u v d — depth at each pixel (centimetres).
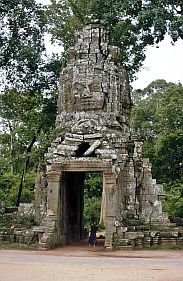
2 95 3969
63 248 2459
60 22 3866
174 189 4362
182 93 5131
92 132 2589
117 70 2898
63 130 2705
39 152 2969
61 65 3697
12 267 1593
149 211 2731
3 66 3716
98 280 1298
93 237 2588
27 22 3719
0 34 3631
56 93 3859
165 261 1861
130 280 1296
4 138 5188
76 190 3042
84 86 2781
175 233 2581
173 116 4691
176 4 3066
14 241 2536
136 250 2377
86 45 2894
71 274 1429
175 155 3916
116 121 2738
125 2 3148
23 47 3578
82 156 2530
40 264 1702
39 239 2420
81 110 2761
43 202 2711
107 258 1980
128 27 3312
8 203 4409
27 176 4741
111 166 2434
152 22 3077
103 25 3009
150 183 2780
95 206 4812
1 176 4844
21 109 4091
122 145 2684
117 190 2483
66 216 2712
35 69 3725
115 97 2817
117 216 2462
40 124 3981
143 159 2839
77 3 3841
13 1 3566
